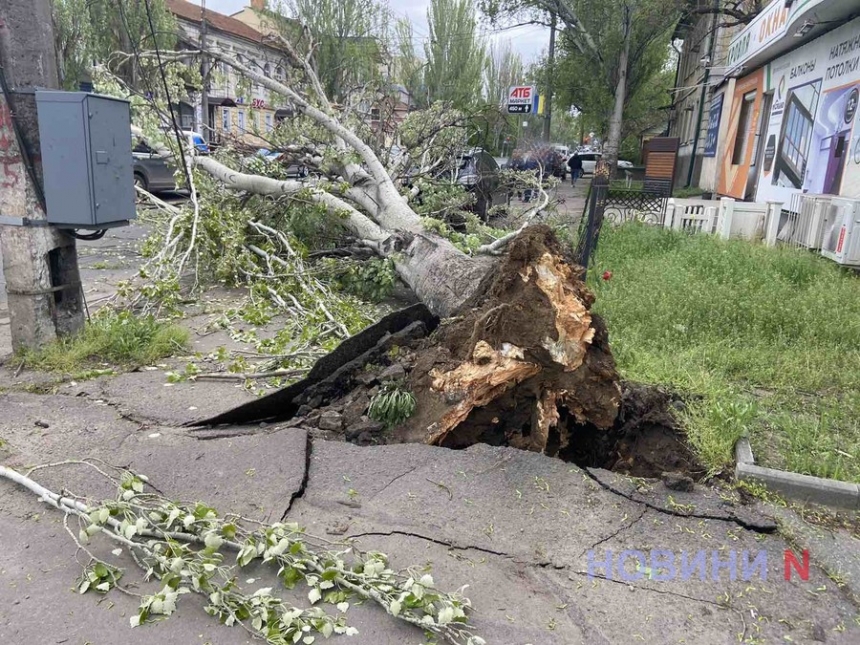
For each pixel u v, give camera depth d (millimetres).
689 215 12664
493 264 5117
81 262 9945
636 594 2943
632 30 22578
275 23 27359
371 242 7840
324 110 8906
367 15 28219
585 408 4219
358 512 3455
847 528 3537
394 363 4812
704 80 25375
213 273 8531
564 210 17172
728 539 3344
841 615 2865
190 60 10008
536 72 28969
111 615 2736
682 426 4457
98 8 18500
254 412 4613
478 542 3236
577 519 3439
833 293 7477
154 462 3881
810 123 13086
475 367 4137
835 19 11555
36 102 5121
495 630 2693
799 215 10602
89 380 5211
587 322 4051
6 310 7234
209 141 11344
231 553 3125
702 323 6617
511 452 3988
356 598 2865
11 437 4176
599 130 31031
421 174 10156
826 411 4875
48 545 3170
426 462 3900
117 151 5473
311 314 6648
